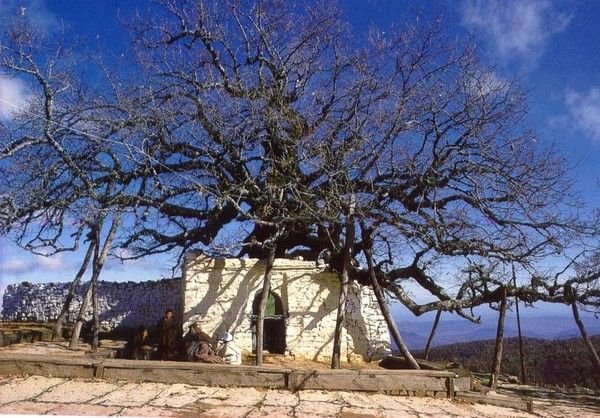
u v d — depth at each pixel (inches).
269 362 569.0
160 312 825.5
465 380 465.4
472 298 644.7
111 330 874.8
